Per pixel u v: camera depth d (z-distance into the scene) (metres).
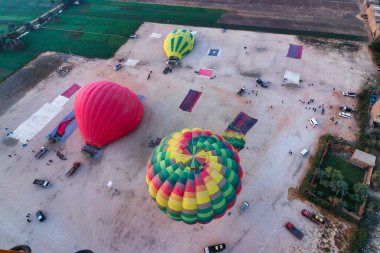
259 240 42.75
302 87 63.09
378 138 52.72
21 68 73.62
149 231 44.44
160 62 71.81
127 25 85.12
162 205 37.97
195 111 59.84
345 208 44.59
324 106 59.12
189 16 86.62
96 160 53.22
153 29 82.75
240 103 60.59
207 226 44.31
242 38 76.88
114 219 46.09
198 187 35.50
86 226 45.66
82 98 52.69
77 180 50.94
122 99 53.53
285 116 57.75
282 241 42.53
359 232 42.09
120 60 72.94
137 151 54.09
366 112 56.44
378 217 43.94
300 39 75.31
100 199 48.41
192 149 37.81
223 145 39.78
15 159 54.59
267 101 60.66
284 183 48.25
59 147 55.81
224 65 69.56
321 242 42.16
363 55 69.75
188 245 42.75
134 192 48.84
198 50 74.12
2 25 89.69
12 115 62.44
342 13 83.06
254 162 51.03
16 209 48.16
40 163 53.62
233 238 43.06
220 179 36.28
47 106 63.66
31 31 85.56
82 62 74.00
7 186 50.97
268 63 69.25
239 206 45.94
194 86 64.94
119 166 52.25
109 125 52.66
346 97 60.56
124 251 42.94
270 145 53.31
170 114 59.72
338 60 68.88
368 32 75.88
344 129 55.00
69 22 88.38
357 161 48.84
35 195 49.59
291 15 83.50
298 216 44.59
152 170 38.78
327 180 47.09
